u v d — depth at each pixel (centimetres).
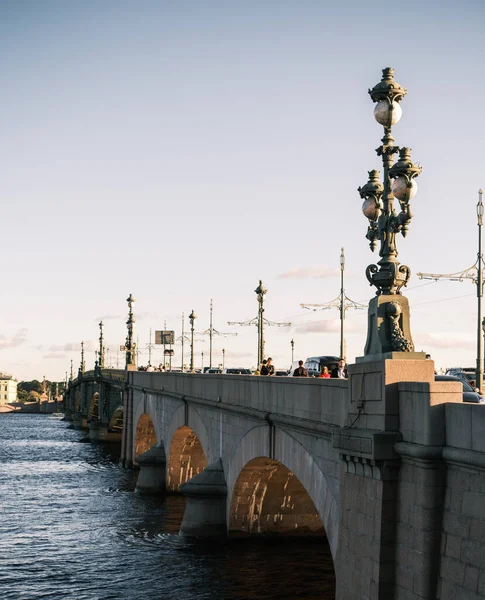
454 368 5059
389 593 1803
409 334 1906
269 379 2931
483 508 1539
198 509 3900
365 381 1942
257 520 3769
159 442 6050
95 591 3136
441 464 1680
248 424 3300
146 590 3105
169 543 3859
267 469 3428
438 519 1680
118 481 6719
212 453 4075
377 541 1827
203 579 3206
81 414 17300
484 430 1513
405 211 1828
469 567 1570
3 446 11381
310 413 2448
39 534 4281
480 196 4288
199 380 4366
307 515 3775
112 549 3831
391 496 1814
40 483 6600
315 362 5038
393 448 1791
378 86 1934
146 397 6938
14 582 3291
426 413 1678
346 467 2017
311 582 3119
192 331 6738
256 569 3316
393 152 1948
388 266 1928
